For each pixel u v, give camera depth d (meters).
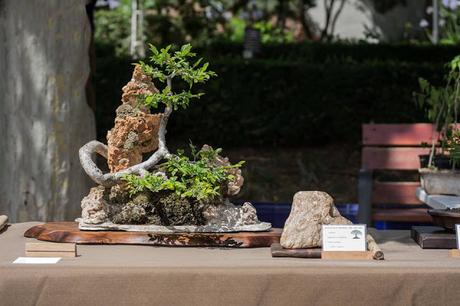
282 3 13.46
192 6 11.62
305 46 10.42
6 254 3.03
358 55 10.27
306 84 8.96
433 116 4.82
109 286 2.71
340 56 10.27
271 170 8.55
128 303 2.71
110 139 3.34
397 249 3.23
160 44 11.20
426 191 4.42
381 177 8.41
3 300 2.70
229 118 9.02
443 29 13.23
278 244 3.10
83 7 4.67
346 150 8.98
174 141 9.05
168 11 11.86
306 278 2.71
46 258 2.91
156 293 2.71
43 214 4.64
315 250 2.96
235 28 12.78
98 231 3.22
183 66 3.38
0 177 4.70
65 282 2.71
